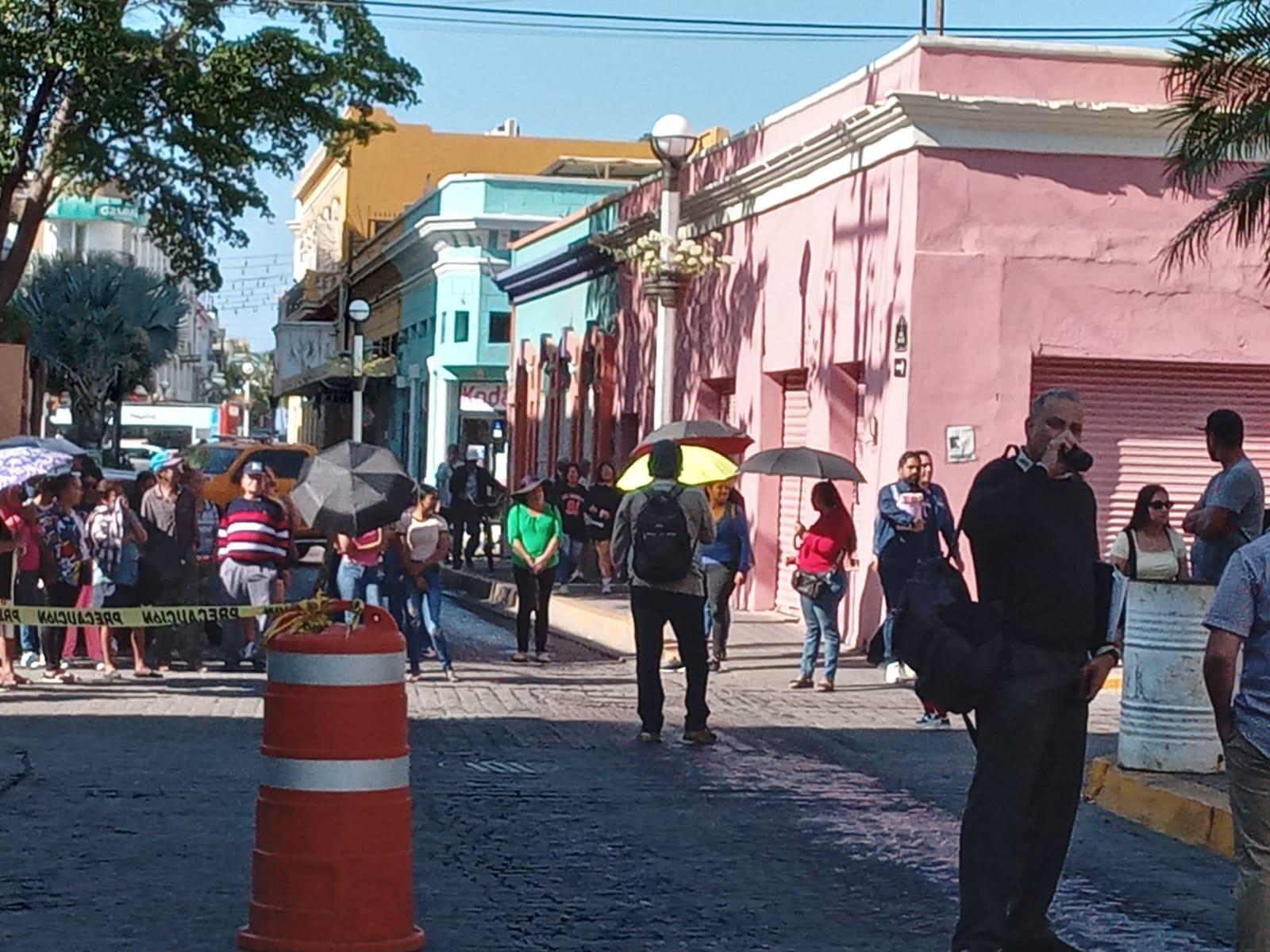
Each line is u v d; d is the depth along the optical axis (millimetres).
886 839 10375
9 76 28422
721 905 8594
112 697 16078
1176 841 10656
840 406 22625
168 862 9203
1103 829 10984
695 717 13805
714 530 13953
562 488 30000
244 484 18641
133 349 58094
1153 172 20359
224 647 18531
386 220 69812
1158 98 20422
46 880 8734
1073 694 7281
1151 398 20750
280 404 84188
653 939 7918
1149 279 20391
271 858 7258
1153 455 20734
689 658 13820
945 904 8773
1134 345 20391
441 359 53000
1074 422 7340
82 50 28234
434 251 53844
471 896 8656
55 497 17375
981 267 20125
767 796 11695
